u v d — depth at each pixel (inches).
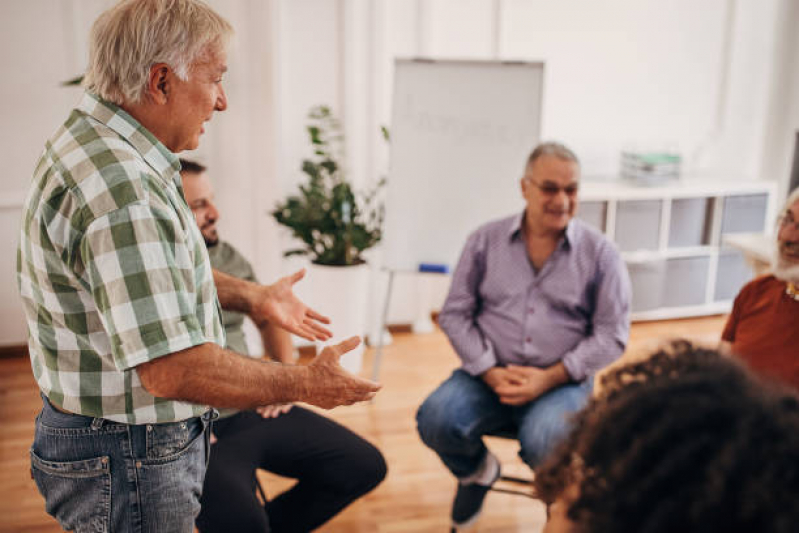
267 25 132.8
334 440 78.8
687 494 16.1
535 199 85.4
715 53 167.8
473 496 90.2
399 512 95.9
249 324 145.8
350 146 145.1
